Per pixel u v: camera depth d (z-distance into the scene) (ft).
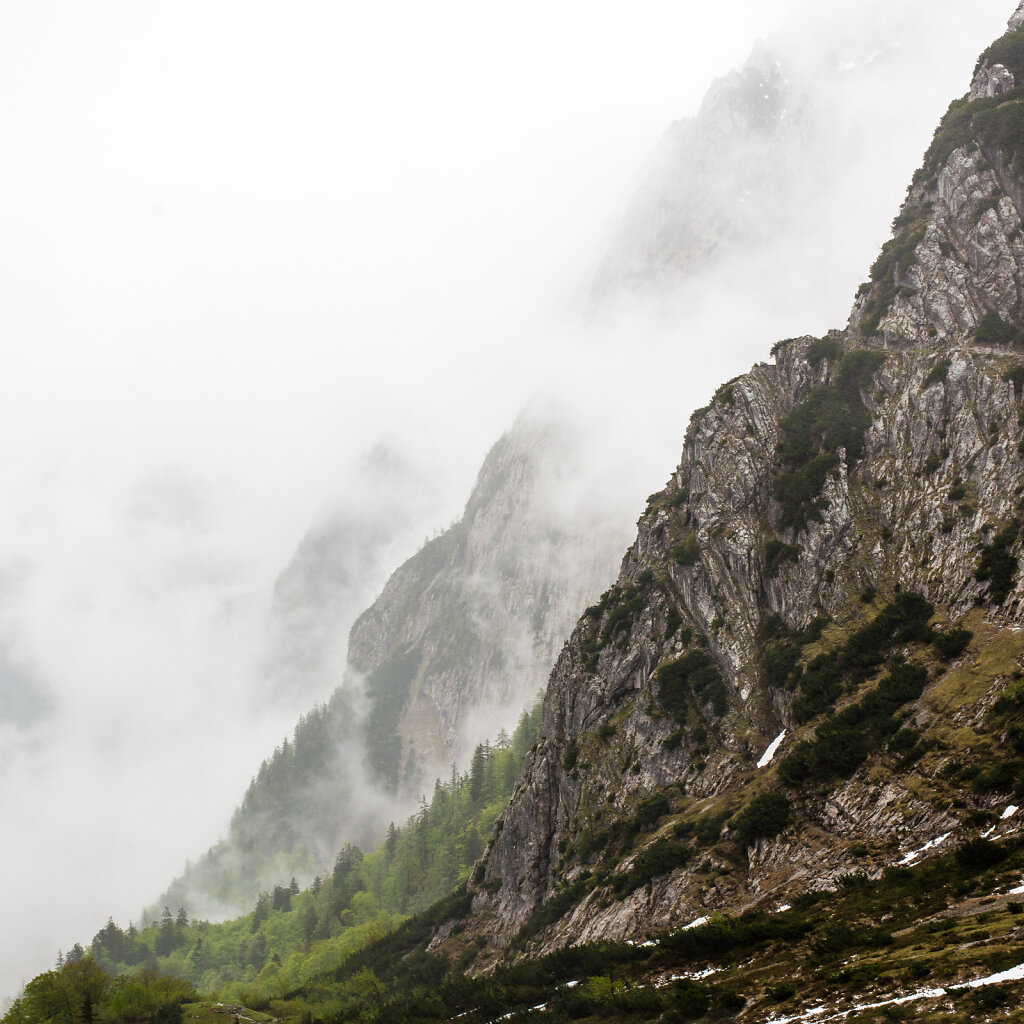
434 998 289.33
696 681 351.05
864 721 271.08
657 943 245.45
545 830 393.09
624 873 303.89
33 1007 396.37
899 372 372.17
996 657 248.52
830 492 353.10
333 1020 332.80
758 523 376.48
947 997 131.64
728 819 281.54
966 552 294.46
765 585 356.59
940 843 208.13
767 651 336.90
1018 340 346.13
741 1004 172.45
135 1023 391.04
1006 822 196.54
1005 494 295.89
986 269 381.60
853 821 241.14
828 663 306.76
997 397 322.14
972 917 161.79
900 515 331.57
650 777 343.87
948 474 322.55
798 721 299.99
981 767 218.59
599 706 395.75
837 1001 150.92
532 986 262.26
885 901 192.85
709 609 368.89
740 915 233.35
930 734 242.37
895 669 277.85
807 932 198.59
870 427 365.20
